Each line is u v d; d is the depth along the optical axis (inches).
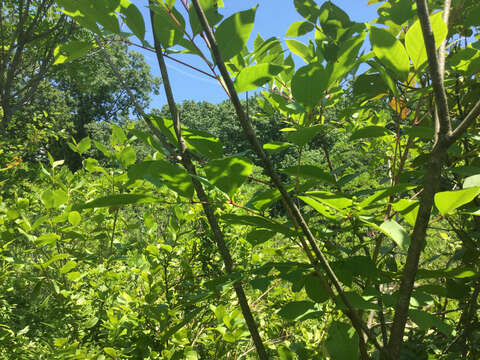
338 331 39.2
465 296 54.1
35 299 69.0
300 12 48.8
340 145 101.7
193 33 32.8
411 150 68.4
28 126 239.0
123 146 78.2
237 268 47.1
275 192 35.0
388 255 57.7
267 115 63.5
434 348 63.5
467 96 59.9
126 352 58.4
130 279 94.5
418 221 32.2
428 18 31.4
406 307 33.2
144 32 34.4
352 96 57.9
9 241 63.7
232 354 83.2
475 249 57.4
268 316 95.0
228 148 1112.2
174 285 77.4
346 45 35.8
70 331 70.7
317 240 45.1
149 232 81.8
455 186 61.4
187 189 31.3
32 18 248.8
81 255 74.0
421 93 40.8
